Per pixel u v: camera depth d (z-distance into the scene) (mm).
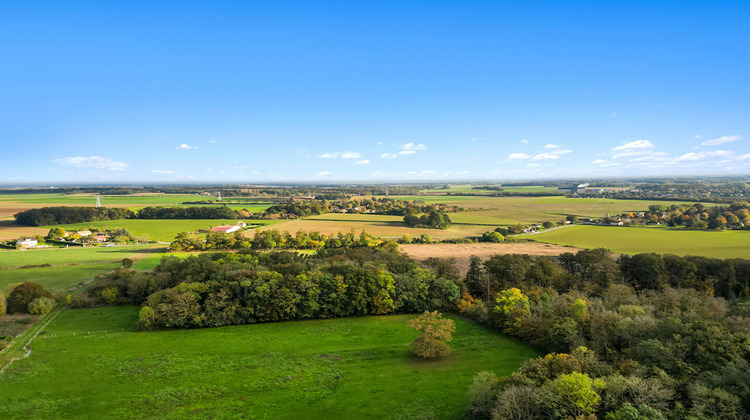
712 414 39438
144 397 52844
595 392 40969
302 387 55688
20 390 54281
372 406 50469
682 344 51562
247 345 71250
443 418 47469
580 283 99875
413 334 77125
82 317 84562
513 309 77125
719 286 96125
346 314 87688
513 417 41625
